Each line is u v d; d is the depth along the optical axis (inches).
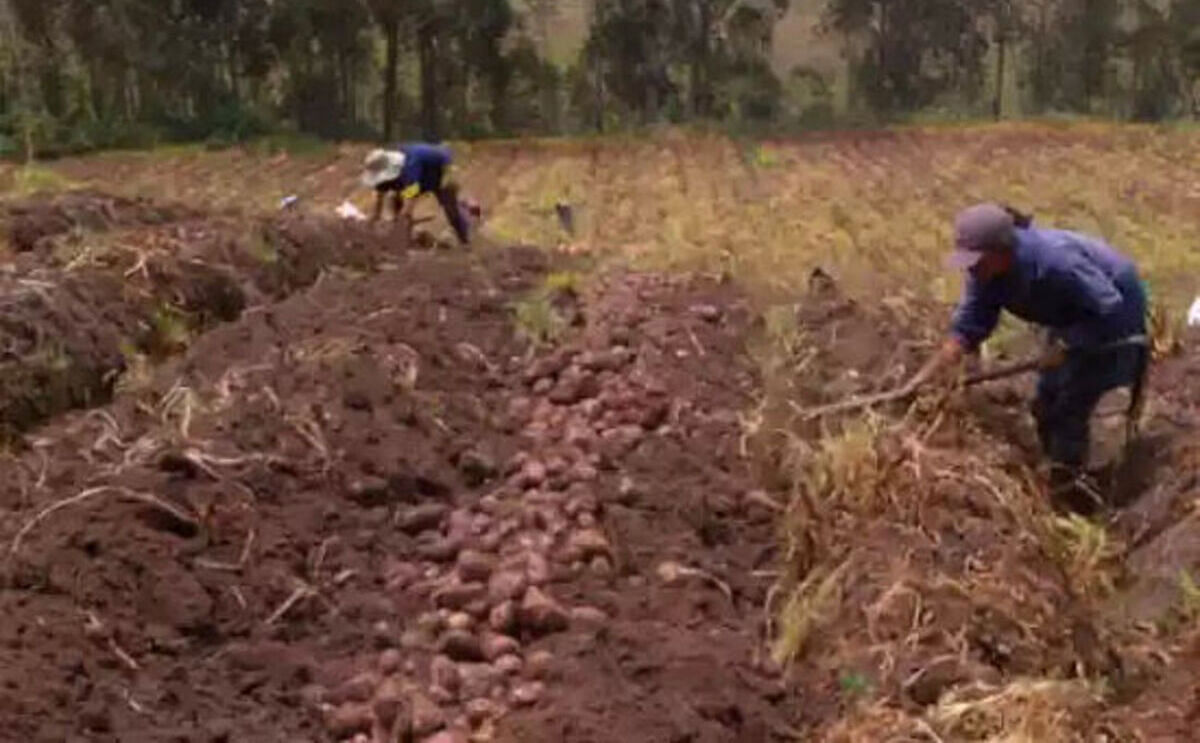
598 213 977.5
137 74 1747.0
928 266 655.1
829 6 2145.7
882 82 2091.5
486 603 201.3
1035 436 272.2
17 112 1567.4
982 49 2121.1
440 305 326.6
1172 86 2049.7
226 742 166.4
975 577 201.5
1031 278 248.2
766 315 328.8
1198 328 345.1
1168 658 195.6
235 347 286.4
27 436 251.6
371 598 202.1
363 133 1852.9
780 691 187.6
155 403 257.3
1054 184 1141.7
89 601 183.2
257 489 218.5
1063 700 174.4
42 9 1694.1
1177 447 258.4
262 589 197.0
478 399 277.4
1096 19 2064.5
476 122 1895.9
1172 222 901.2
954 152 1429.6
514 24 1920.5
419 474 235.9
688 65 1983.3
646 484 239.9
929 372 256.4
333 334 290.2
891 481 222.4
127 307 314.3
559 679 183.9
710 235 820.6
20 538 194.1
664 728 172.9
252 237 373.1
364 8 1802.4
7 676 162.7
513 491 238.1
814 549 215.0
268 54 1811.0
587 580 209.5
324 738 173.9
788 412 266.2
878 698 182.4
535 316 318.3
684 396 278.4
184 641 183.5
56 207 376.2
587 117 1943.9
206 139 1679.4
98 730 161.3
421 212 778.2
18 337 277.1
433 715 175.9
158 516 203.6
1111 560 228.2
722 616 206.2
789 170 1293.1
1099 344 251.9
